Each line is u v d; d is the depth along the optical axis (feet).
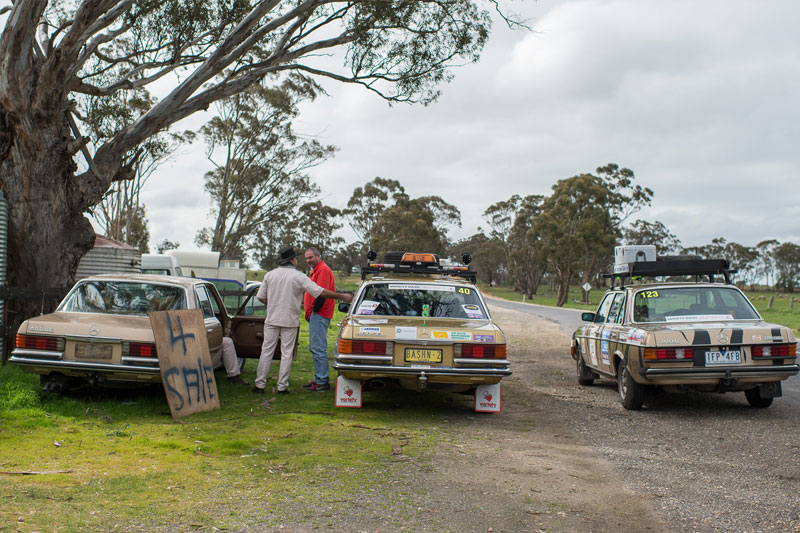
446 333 22.52
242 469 15.42
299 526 11.81
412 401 26.43
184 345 22.29
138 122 37.09
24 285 30.83
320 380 27.84
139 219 168.76
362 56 46.44
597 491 14.73
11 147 30.14
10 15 28.78
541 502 13.80
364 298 25.88
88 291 24.27
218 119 127.75
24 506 12.03
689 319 26.32
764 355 23.70
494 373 22.35
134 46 47.21
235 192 127.95
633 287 28.17
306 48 44.60
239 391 26.58
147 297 24.26
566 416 24.40
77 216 33.37
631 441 20.12
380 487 14.42
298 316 26.73
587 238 191.21
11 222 30.42
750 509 13.48
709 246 332.60
